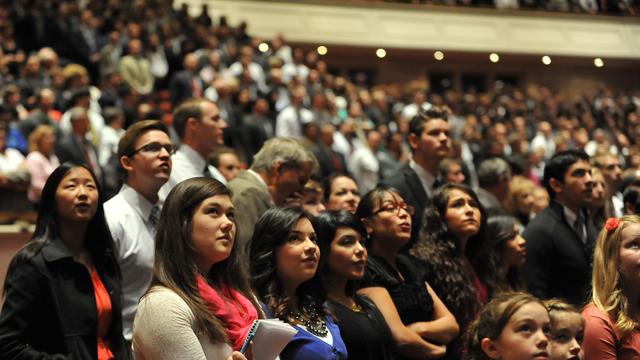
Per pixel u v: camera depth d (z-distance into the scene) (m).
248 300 3.09
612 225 3.72
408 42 19.55
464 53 20.17
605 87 21.98
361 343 3.71
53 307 3.24
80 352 3.22
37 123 8.81
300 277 3.49
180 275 2.88
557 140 13.20
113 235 3.87
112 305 3.47
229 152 5.52
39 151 7.74
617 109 18.55
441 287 4.43
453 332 4.15
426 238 4.62
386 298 4.04
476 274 4.69
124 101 10.35
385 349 3.82
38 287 3.24
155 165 4.01
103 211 3.59
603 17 21.47
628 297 3.68
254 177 4.52
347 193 5.08
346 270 3.84
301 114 11.22
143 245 3.95
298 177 4.61
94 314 3.31
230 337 2.88
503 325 3.19
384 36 19.38
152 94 11.74
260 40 15.34
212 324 2.79
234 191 4.37
